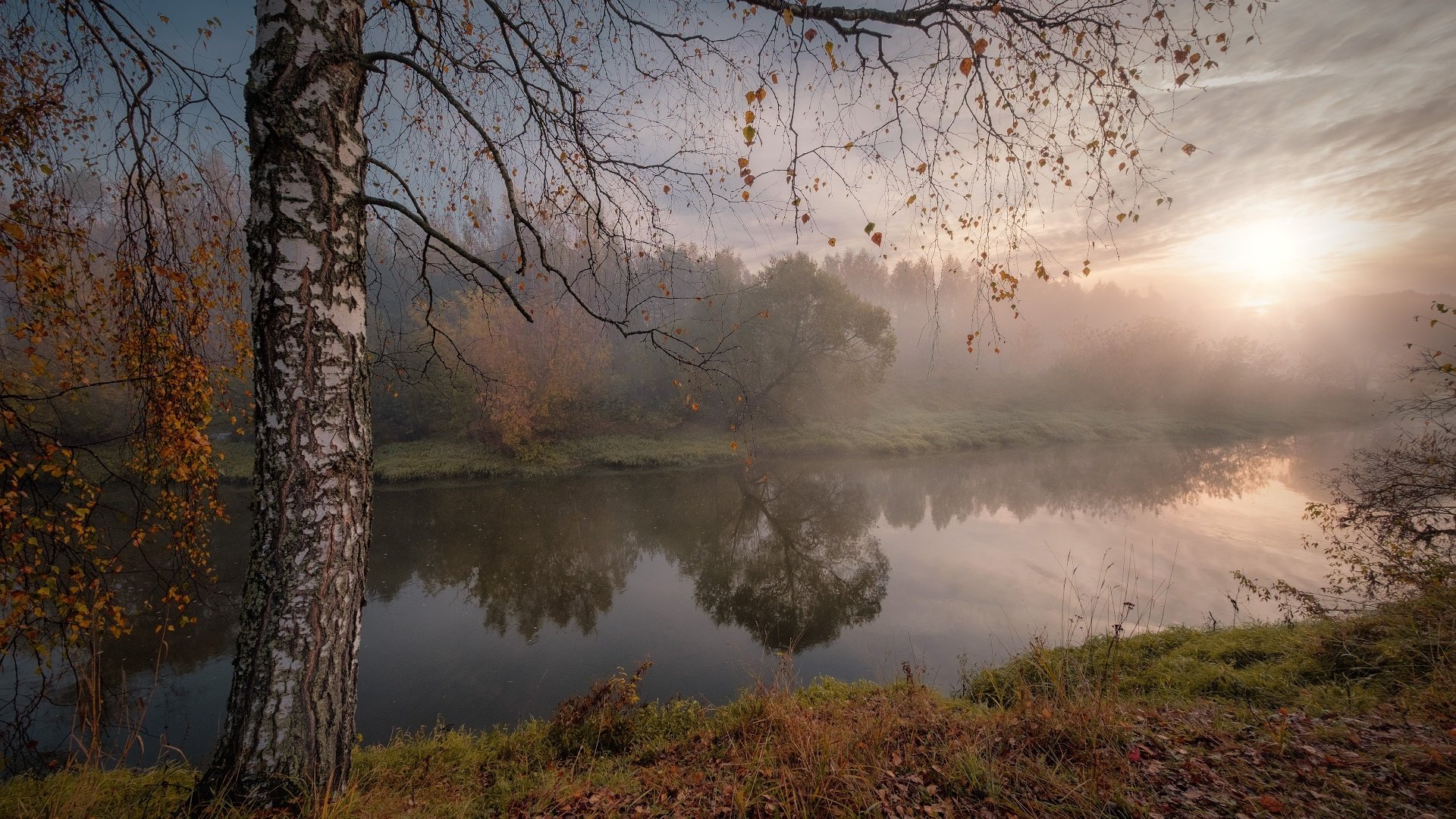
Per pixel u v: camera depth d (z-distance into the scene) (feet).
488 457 82.94
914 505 65.62
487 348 74.18
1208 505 61.62
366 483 9.59
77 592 10.43
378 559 45.50
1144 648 23.15
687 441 98.94
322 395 8.91
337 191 8.96
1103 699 11.87
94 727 10.64
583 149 12.35
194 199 12.46
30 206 11.04
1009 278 12.78
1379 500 25.86
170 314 11.57
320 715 8.98
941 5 9.88
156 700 22.98
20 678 23.29
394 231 12.13
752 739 13.35
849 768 9.97
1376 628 17.52
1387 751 9.52
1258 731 10.82
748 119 9.95
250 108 8.61
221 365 13.17
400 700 24.70
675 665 28.04
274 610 8.75
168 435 11.94
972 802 8.93
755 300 85.97
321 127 8.77
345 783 9.36
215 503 13.12
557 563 45.29
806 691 20.68
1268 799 8.21
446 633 31.99
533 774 13.66
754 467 89.25
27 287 10.39
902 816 8.68
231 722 8.83
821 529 56.08
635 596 38.40
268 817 8.30
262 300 8.65
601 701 17.21
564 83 11.70
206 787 8.80
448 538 51.65
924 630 31.99
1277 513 57.26
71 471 10.59
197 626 29.73
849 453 101.35
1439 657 14.25
